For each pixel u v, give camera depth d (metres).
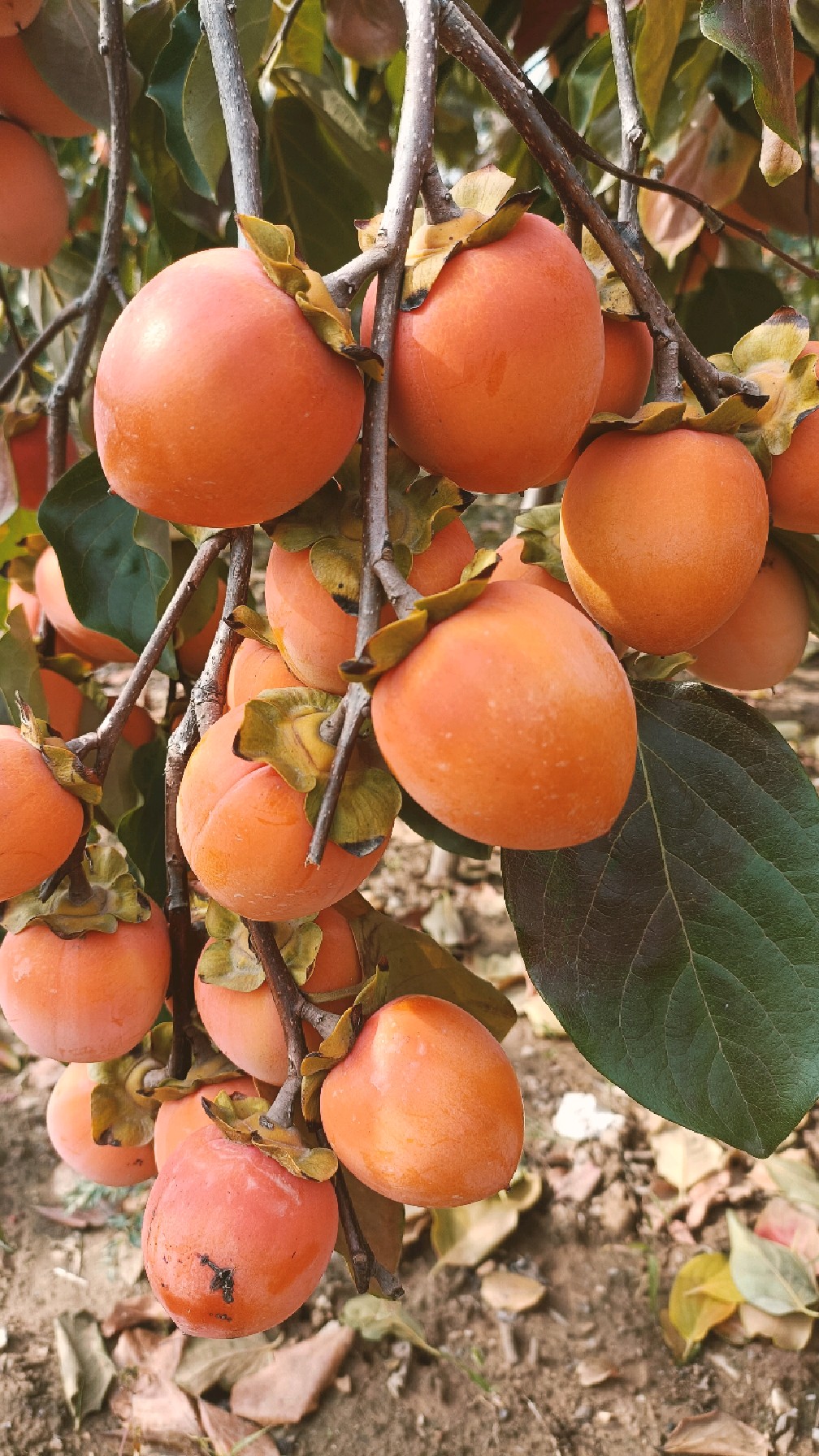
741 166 0.69
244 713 0.33
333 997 0.41
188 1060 0.47
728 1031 0.42
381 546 0.29
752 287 0.73
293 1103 0.39
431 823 0.61
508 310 0.31
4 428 0.66
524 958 0.44
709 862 0.44
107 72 0.60
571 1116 1.08
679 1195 1.01
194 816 0.34
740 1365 0.88
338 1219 0.40
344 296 0.30
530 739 0.26
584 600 0.38
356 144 0.67
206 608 0.58
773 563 0.47
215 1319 0.36
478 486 0.33
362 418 0.31
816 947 0.42
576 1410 0.85
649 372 0.41
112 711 0.41
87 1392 0.85
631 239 0.42
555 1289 0.94
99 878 0.46
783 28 0.43
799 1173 0.99
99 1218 0.99
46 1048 0.45
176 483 0.29
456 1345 0.90
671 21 0.60
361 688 0.31
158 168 0.67
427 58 0.33
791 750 0.44
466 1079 0.36
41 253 0.67
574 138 0.45
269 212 0.68
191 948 0.47
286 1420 0.83
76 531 0.57
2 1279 0.94
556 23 0.78
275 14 0.66
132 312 0.30
